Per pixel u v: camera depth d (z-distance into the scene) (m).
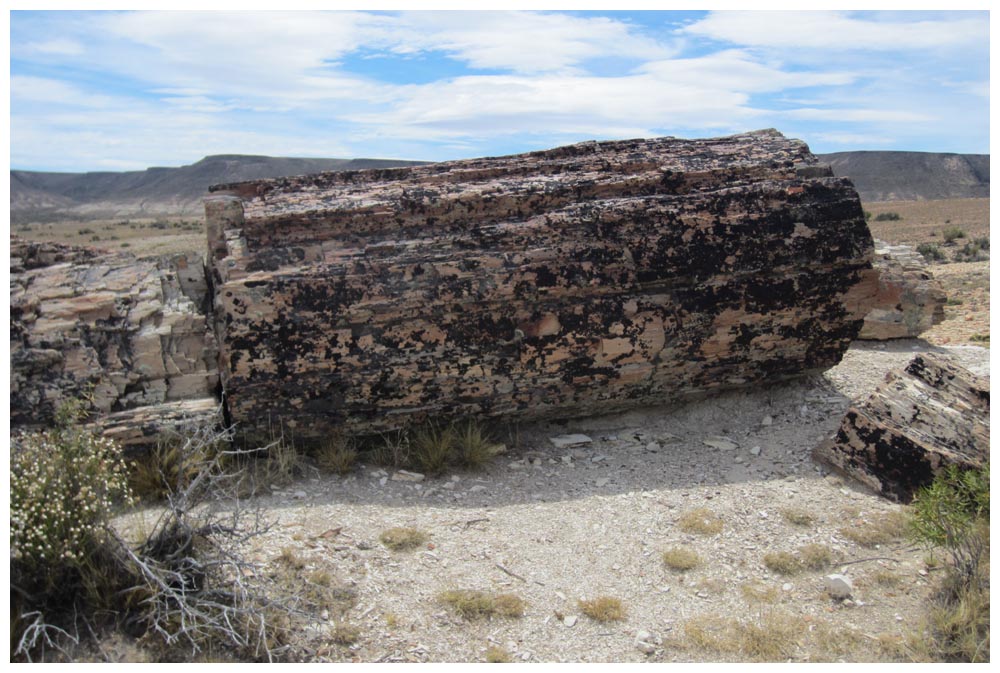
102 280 6.34
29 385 5.58
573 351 6.46
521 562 5.01
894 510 5.56
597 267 6.46
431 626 4.31
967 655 4.04
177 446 5.65
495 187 6.72
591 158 7.20
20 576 4.04
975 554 4.54
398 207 6.48
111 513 4.70
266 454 6.17
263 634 3.83
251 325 5.84
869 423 6.05
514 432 7.12
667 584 4.80
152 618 4.05
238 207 6.86
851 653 4.11
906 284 9.86
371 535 5.20
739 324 6.84
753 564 4.99
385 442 6.58
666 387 7.02
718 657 4.10
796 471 6.26
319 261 6.18
